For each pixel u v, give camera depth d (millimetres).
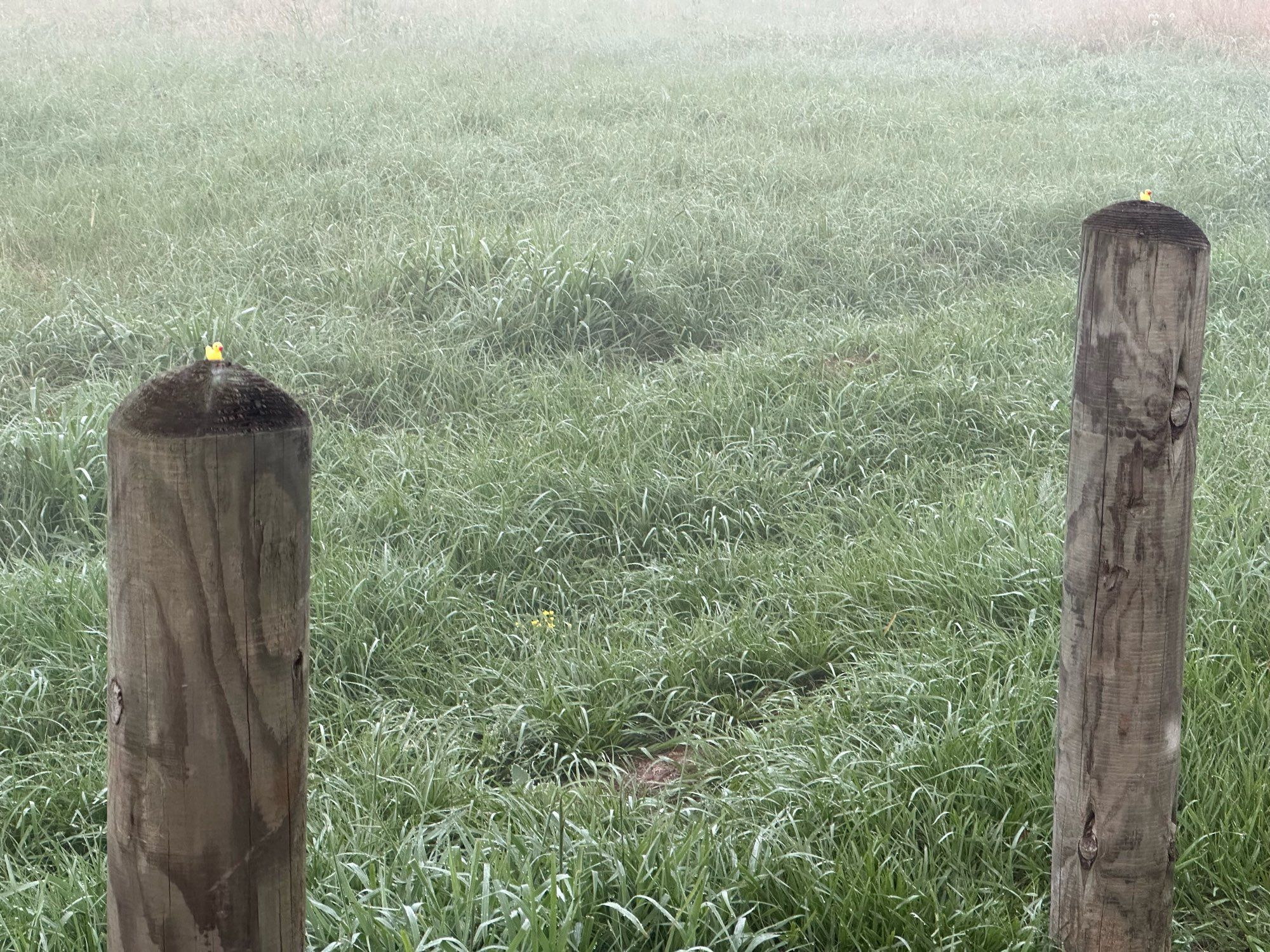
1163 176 10867
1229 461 5180
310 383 6688
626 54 19031
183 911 1591
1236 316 7629
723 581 4781
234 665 1531
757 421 6055
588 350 7250
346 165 10898
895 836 3084
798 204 10023
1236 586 4086
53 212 9703
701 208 9289
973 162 11680
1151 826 2455
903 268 8766
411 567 4746
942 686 3668
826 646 4191
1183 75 17375
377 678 4258
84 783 3480
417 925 2523
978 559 4461
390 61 16766
